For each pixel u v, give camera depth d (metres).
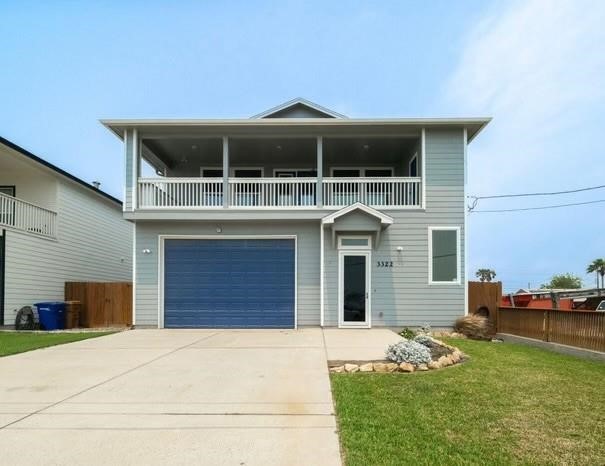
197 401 5.32
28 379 6.47
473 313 13.93
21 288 14.88
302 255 13.77
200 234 13.90
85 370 7.09
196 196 14.44
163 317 13.74
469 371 7.28
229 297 13.78
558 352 10.02
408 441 4.06
